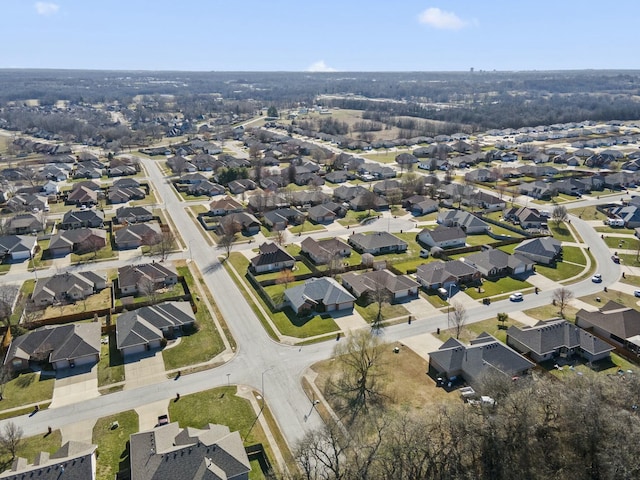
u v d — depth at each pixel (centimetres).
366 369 7500
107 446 6278
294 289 10175
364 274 10969
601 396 5916
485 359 7588
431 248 13150
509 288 10831
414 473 5447
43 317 9531
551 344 8156
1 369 7638
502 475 5219
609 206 16875
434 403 7019
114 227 14912
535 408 5784
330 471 5812
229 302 10194
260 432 6525
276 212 15625
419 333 8981
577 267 11962
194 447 5747
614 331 8606
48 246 12962
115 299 10338
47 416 6862
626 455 4878
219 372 7856
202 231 14738
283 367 7969
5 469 5922
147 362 8125
